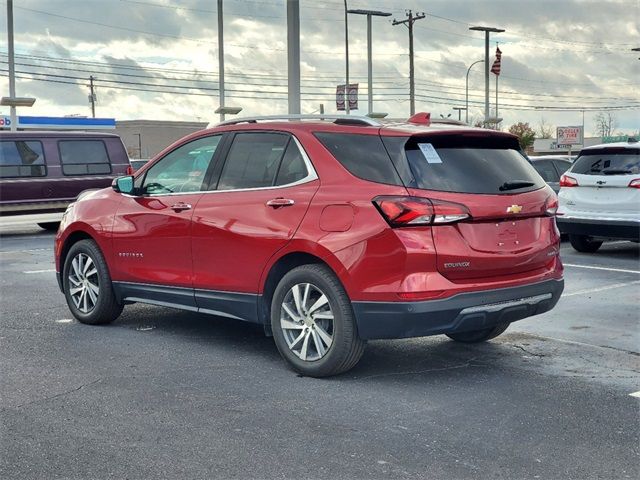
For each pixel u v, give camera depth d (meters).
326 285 5.62
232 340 6.94
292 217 5.86
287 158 6.11
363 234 5.44
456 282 5.43
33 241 15.85
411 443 4.49
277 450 4.38
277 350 6.60
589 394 5.41
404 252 5.30
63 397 5.31
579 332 7.32
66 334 7.20
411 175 5.45
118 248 7.21
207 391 5.45
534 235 5.90
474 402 5.22
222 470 4.12
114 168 19.03
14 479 4.02
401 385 5.61
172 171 6.95
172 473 4.09
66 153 18.30
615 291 9.46
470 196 5.51
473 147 5.85
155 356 6.40
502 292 5.58
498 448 4.42
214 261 6.39
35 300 8.93
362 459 4.26
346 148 5.81
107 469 4.13
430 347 6.71
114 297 7.42
